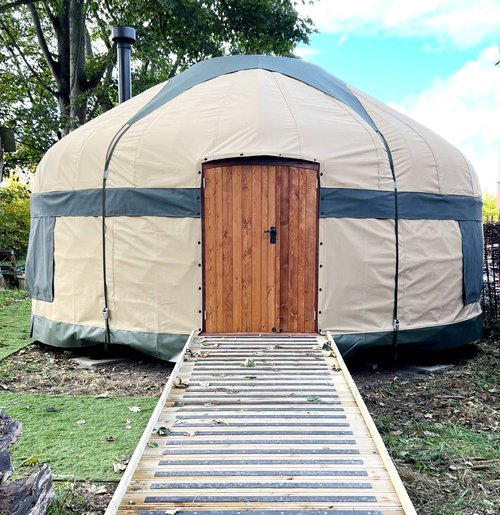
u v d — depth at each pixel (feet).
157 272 15.99
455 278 18.02
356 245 16.01
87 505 8.45
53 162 18.16
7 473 6.25
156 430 8.98
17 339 21.27
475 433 11.95
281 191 15.67
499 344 20.95
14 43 51.08
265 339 15.12
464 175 18.52
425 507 8.69
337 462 7.97
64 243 17.60
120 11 44.04
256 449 8.38
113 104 50.11
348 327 16.15
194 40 46.06
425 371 17.06
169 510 6.73
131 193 16.06
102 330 16.85
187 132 15.97
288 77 19.15
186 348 13.76
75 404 13.38
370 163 16.15
